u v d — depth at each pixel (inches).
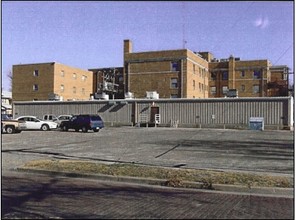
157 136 1190.3
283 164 587.5
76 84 2977.4
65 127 1493.6
